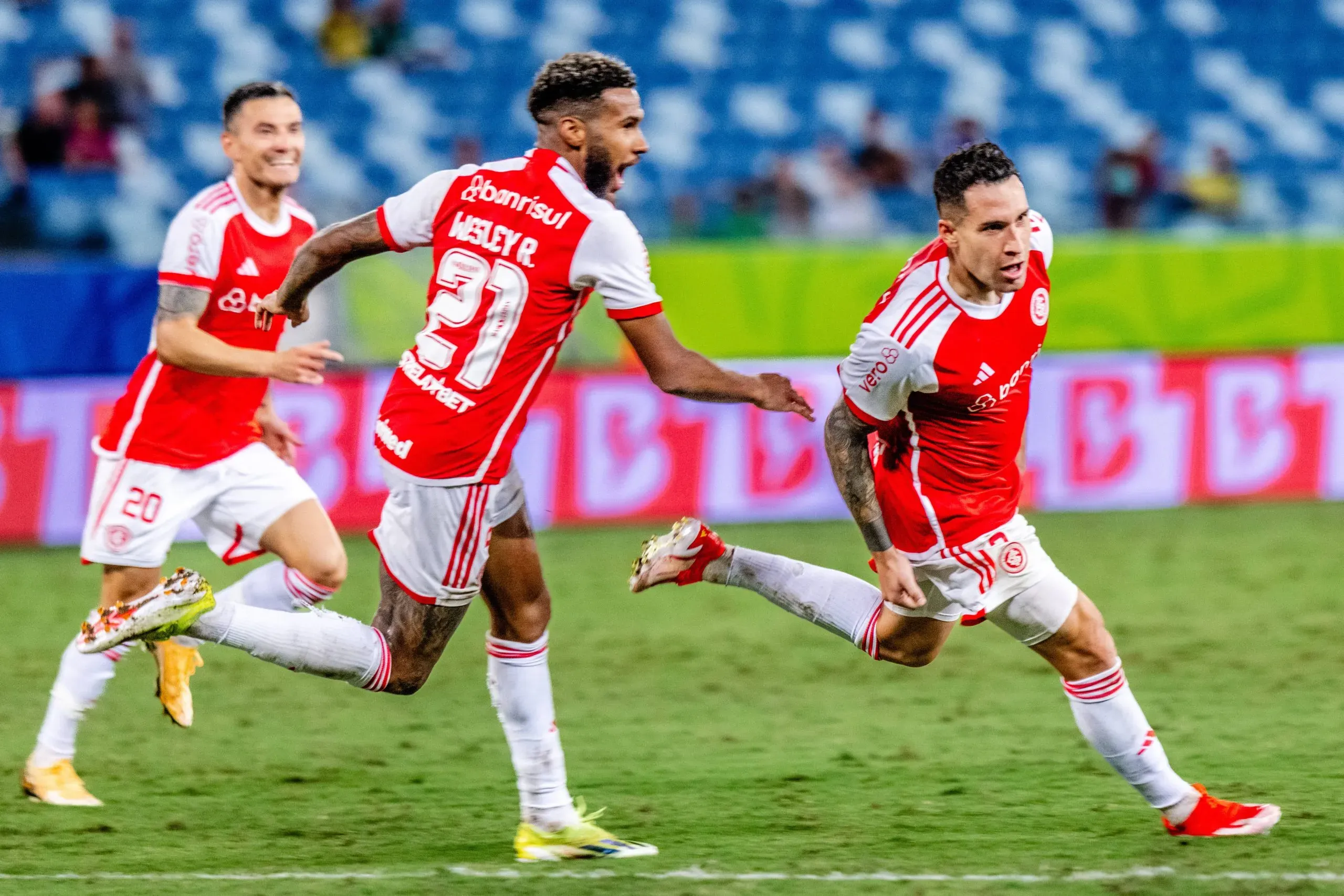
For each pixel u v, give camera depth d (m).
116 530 17.38
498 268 13.59
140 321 32.88
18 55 51.12
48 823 16.20
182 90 51.59
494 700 14.90
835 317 36.09
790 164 48.81
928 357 13.72
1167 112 57.12
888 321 13.81
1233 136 57.06
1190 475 36.88
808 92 55.47
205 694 22.70
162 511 17.42
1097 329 37.00
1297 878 13.39
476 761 19.08
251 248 17.27
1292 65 58.56
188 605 13.70
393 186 52.38
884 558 14.40
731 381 13.82
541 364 13.80
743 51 55.75
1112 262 36.97
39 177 47.56
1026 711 21.16
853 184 50.75
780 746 19.50
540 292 13.55
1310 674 22.92
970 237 13.25
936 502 14.50
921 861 14.25
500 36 54.56
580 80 13.52
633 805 16.77
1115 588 29.09
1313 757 18.33
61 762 17.12
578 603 28.62
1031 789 17.19
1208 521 35.09
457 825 16.16
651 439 34.88
